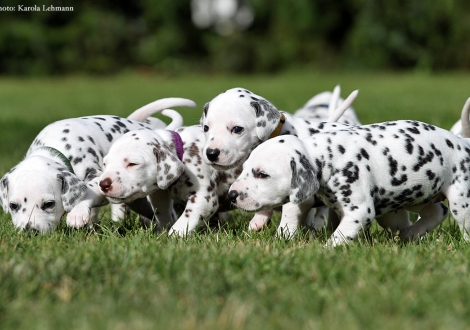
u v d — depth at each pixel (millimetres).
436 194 7988
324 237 8344
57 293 5367
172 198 8922
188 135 8688
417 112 21344
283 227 8125
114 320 4801
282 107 24328
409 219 9383
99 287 5508
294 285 5652
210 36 62156
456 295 5293
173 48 60625
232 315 4859
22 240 7215
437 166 7805
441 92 32188
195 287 5480
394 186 7723
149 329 4617
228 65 58875
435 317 4887
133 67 60531
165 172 8039
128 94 36469
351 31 56094
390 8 53719
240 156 8266
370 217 7594
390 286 5527
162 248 6816
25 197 7824
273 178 7332
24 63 57344
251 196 7379
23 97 35625
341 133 7770
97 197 8328
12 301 5180
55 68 58000
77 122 9234
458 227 8625
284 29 59062
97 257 6238
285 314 5004
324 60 56375
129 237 7664
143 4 62094
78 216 7914
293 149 7383
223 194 8891
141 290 5434
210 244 7168
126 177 7871
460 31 52344
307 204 8117
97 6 62375
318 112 12297
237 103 8312
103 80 54344
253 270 5984
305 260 6223
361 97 29438
